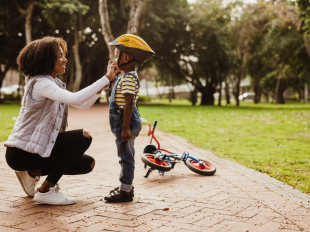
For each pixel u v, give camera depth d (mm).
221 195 3418
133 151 3166
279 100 45000
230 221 2668
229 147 6973
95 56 30406
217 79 34156
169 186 3783
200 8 29594
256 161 5418
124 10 22609
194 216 2773
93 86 2686
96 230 2430
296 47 25672
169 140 7656
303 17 13695
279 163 5301
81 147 2887
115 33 23906
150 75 51938
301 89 58656
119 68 2982
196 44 29578
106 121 11977
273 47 26547
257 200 3246
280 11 18328
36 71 2668
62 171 2916
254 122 12945
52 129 2717
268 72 42781
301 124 12211
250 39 30266
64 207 2922
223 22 29500
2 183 3617
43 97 2666
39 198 2922
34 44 2697
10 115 13266
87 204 3029
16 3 21906
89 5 21766
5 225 2461
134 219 2678
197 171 4344
